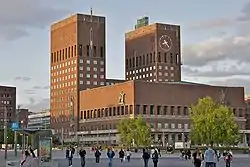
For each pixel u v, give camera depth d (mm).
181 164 81000
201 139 155250
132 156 128250
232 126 156000
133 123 183500
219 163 82938
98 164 80812
